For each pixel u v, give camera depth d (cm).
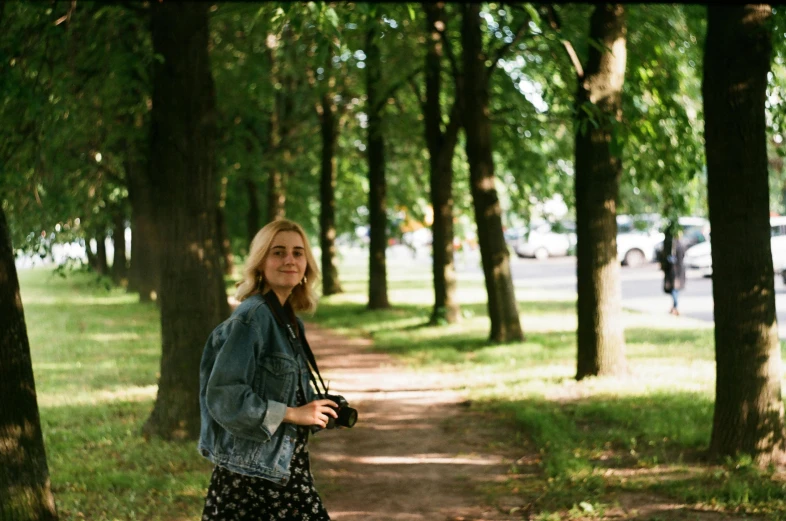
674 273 1878
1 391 479
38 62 848
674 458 700
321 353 1509
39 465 492
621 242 3756
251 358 350
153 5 839
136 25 1068
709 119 652
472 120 1498
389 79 1759
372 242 2234
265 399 354
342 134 2769
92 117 1116
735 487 591
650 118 1166
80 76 1004
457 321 1831
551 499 611
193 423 814
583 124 927
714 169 654
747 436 661
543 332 1659
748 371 658
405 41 1661
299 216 3234
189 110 826
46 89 843
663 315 1914
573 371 1172
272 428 346
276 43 1812
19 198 929
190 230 821
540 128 1775
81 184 1235
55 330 1905
